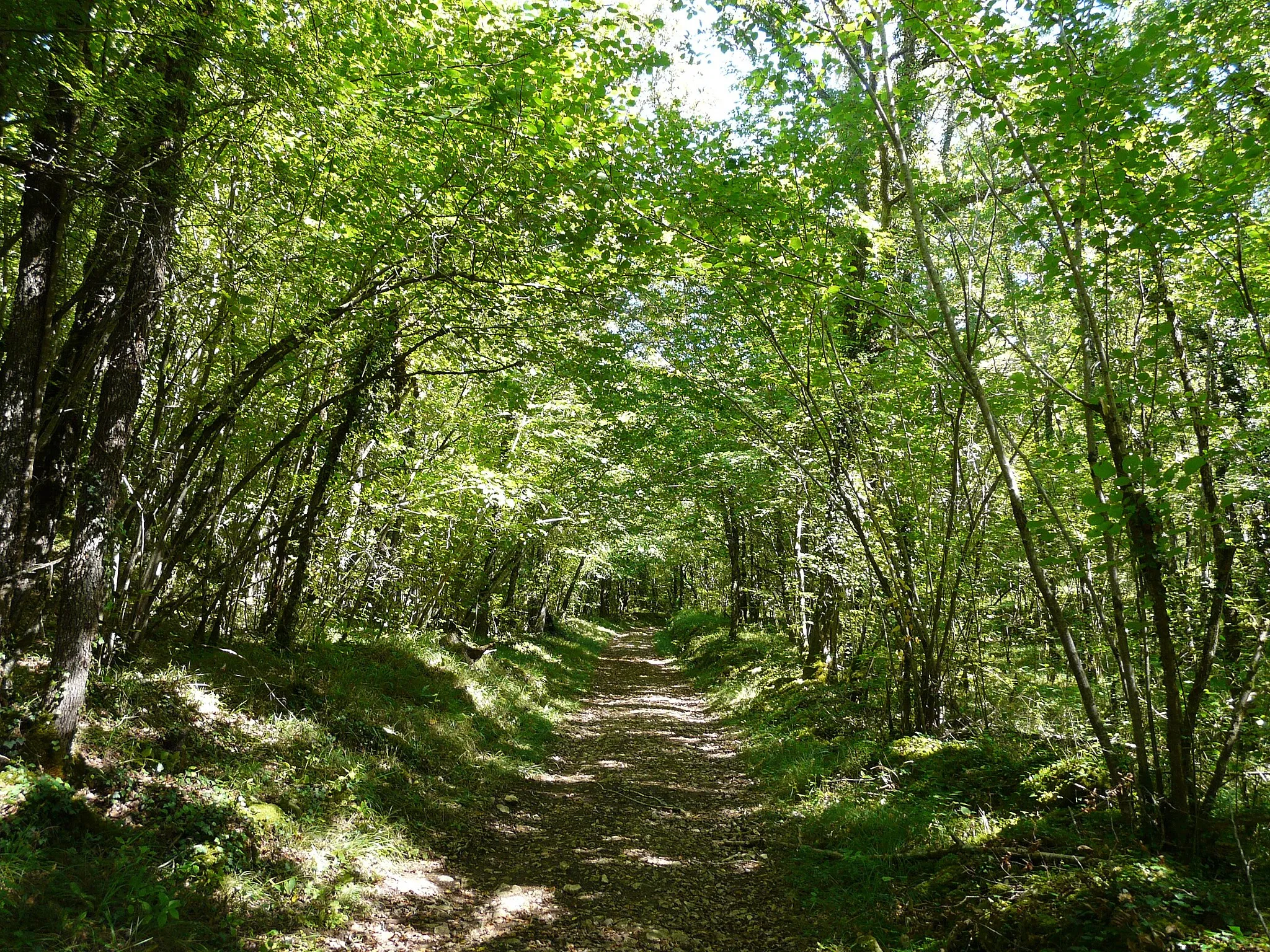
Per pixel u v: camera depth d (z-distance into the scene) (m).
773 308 7.82
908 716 7.97
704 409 9.61
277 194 5.88
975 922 3.95
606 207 6.06
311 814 5.27
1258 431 4.43
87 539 4.65
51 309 4.46
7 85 3.44
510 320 7.57
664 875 5.65
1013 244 6.81
